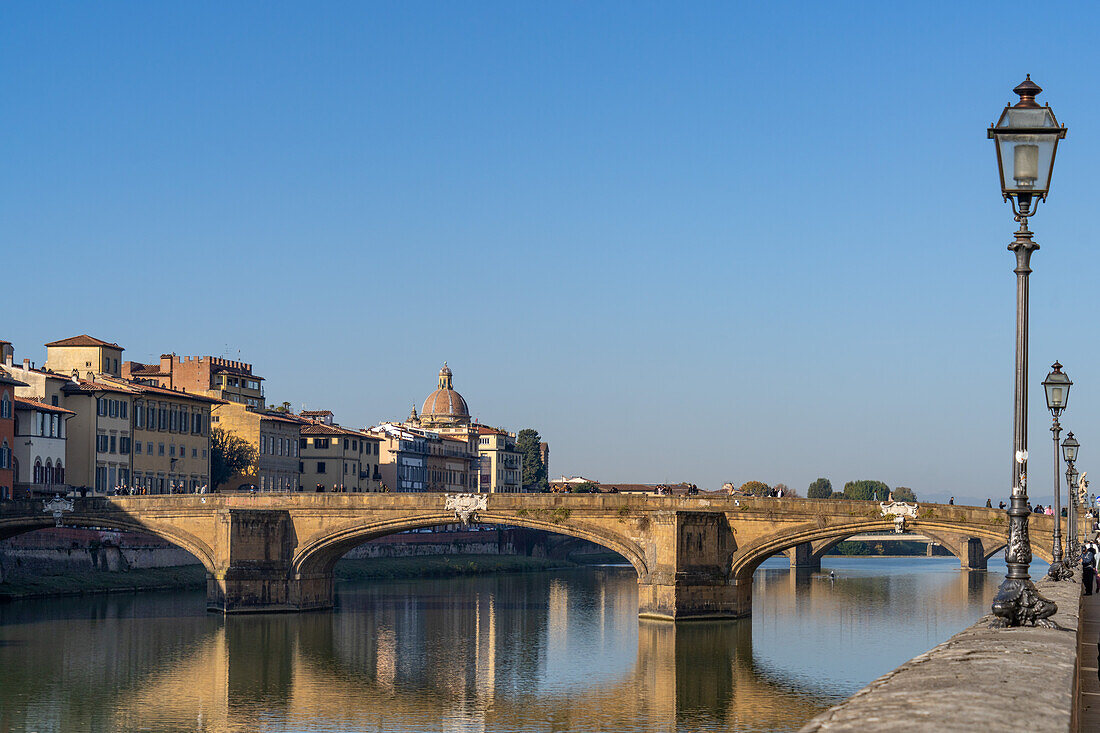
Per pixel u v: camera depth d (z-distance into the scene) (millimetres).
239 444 197000
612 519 122312
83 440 161750
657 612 119500
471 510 123625
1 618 113625
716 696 80188
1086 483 111750
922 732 9016
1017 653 13844
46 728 69688
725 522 121000
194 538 126000
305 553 125938
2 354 164125
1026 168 21062
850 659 95000
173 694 80250
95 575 140000
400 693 81812
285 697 80188
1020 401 22109
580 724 71938
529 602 142125
